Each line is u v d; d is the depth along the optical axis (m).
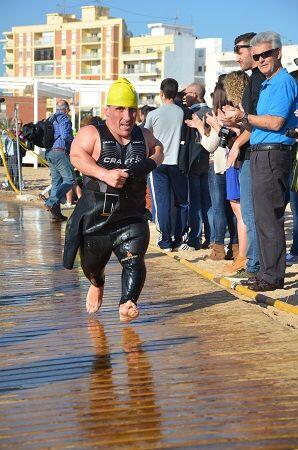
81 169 4.99
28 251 9.21
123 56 115.25
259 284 6.89
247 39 7.43
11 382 4.18
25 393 4.01
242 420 3.60
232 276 7.54
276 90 6.41
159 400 3.88
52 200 12.30
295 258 8.80
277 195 6.68
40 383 4.16
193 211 9.70
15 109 17.84
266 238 6.81
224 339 5.00
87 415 3.69
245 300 6.59
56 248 9.48
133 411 3.73
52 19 126.50
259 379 4.17
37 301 6.30
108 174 4.89
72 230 5.20
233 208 7.90
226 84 7.45
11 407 3.80
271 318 5.60
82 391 4.03
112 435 3.44
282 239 6.84
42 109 50.62
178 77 111.44
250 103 6.99
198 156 9.40
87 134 5.07
